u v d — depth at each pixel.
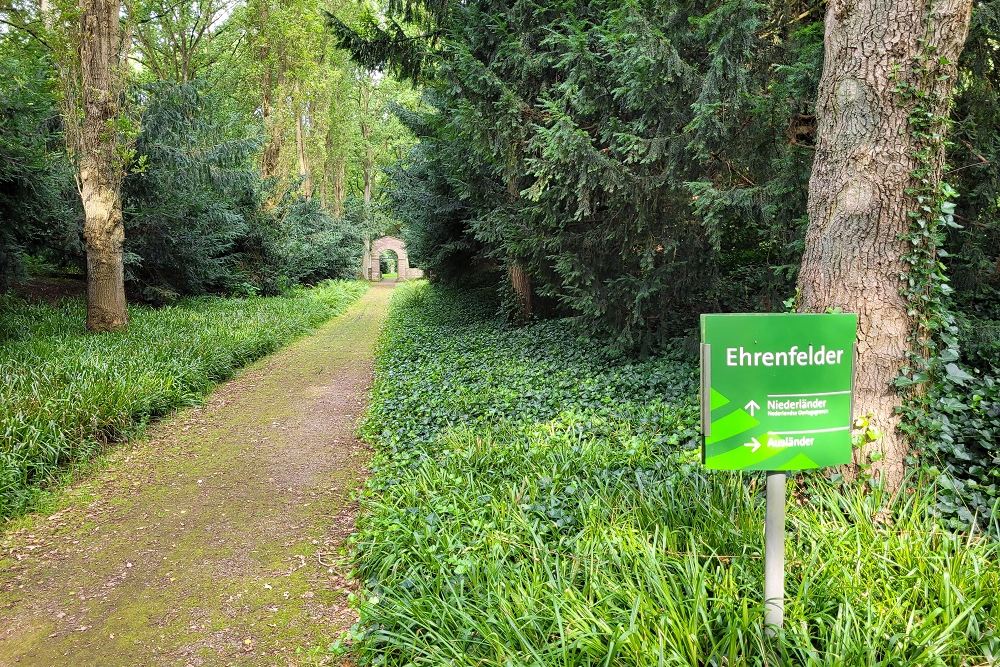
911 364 3.55
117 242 11.72
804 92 5.14
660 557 2.86
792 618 2.46
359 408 8.29
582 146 5.84
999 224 5.41
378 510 4.41
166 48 23.22
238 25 24.61
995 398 3.91
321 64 29.17
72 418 6.12
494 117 7.69
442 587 3.19
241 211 20.86
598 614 2.62
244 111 26.34
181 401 8.02
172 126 15.34
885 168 3.49
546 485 4.12
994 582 2.57
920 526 2.97
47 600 3.71
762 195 5.21
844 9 3.56
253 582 3.88
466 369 8.85
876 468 3.46
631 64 5.30
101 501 5.17
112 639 3.31
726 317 2.29
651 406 5.66
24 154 10.61
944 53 3.41
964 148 5.36
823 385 2.36
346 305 23.64
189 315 14.28
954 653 2.31
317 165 35.81
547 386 7.16
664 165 6.18
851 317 2.37
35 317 12.18
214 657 3.16
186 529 4.64
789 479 3.54
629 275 7.14
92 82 11.34
